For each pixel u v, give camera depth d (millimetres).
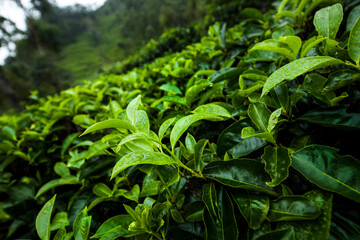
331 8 980
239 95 1119
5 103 22812
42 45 44062
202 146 912
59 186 1947
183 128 829
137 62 6590
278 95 1007
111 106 1431
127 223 846
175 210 865
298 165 755
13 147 2252
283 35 1319
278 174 717
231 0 7301
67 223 1326
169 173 930
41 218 910
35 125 2658
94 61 71000
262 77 1140
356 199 600
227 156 915
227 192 804
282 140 999
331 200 638
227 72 1276
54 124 2395
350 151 869
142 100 1824
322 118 871
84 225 763
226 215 731
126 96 2176
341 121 812
